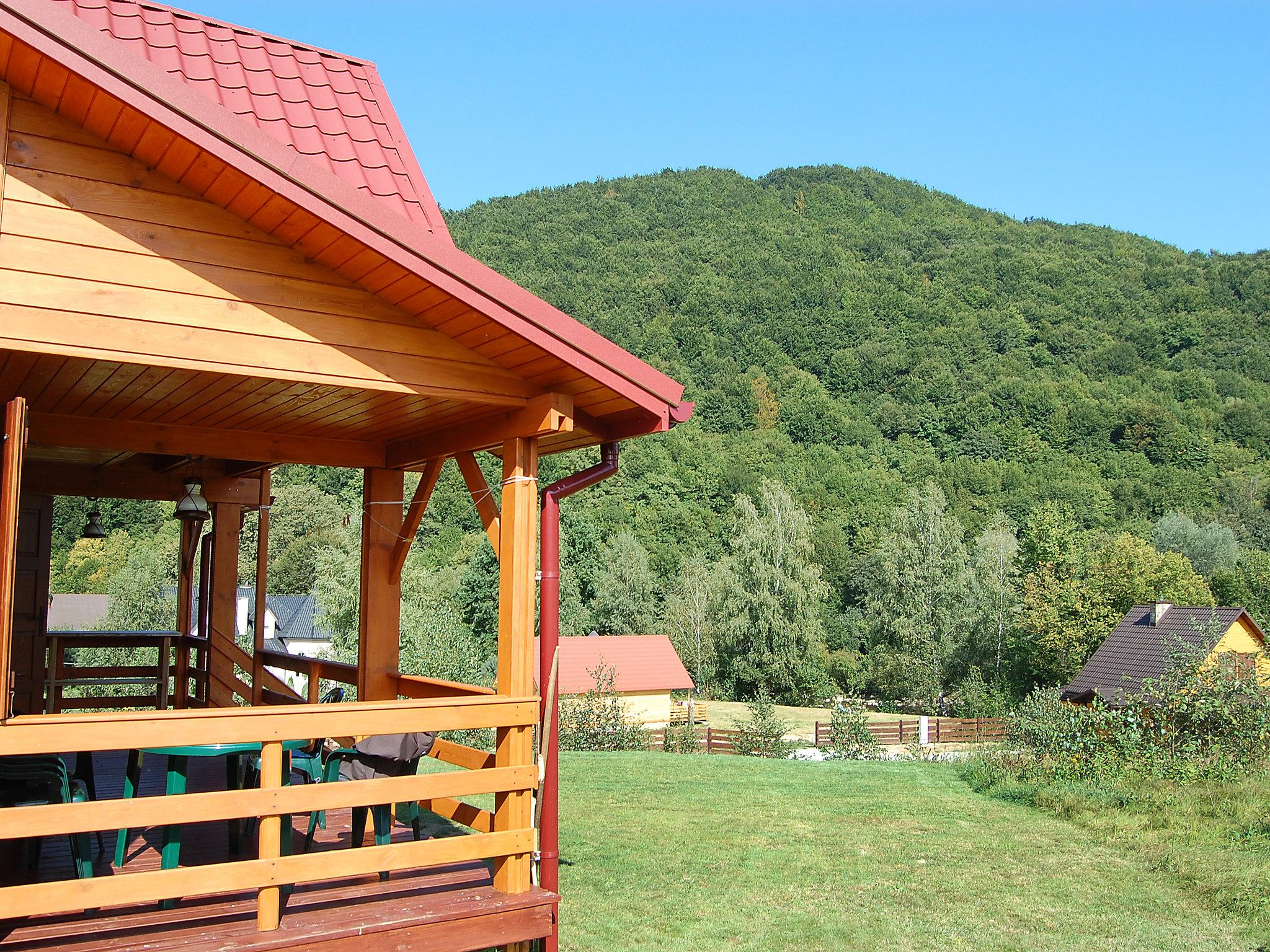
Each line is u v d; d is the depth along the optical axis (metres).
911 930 7.10
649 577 47.88
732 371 100.94
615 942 6.69
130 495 9.82
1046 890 8.09
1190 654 13.93
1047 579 41.09
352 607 28.19
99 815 4.04
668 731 21.81
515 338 4.96
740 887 8.03
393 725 4.81
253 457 7.21
